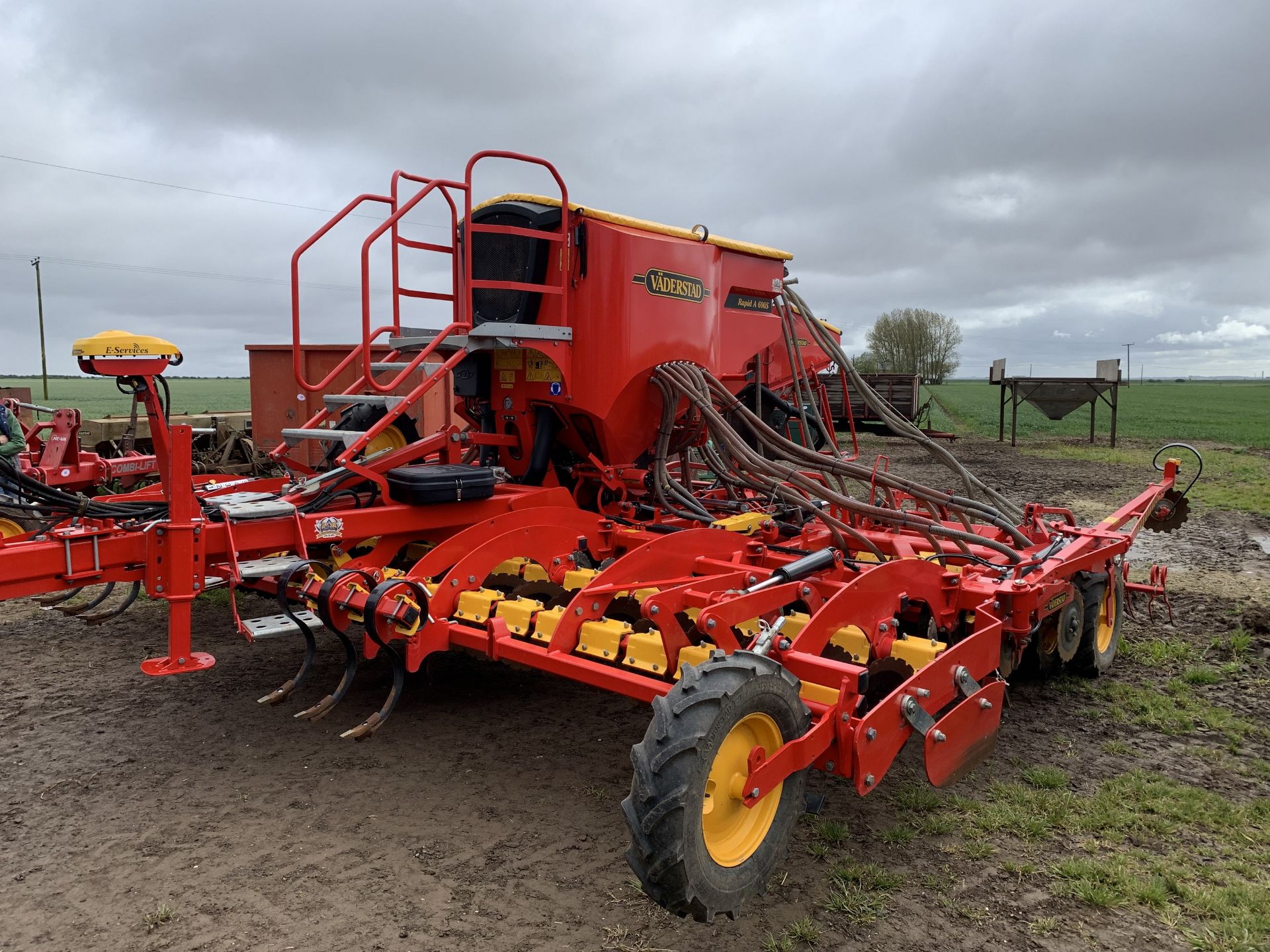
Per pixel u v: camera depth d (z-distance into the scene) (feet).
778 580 13.60
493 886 10.80
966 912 10.36
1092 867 11.19
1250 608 23.08
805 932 9.88
